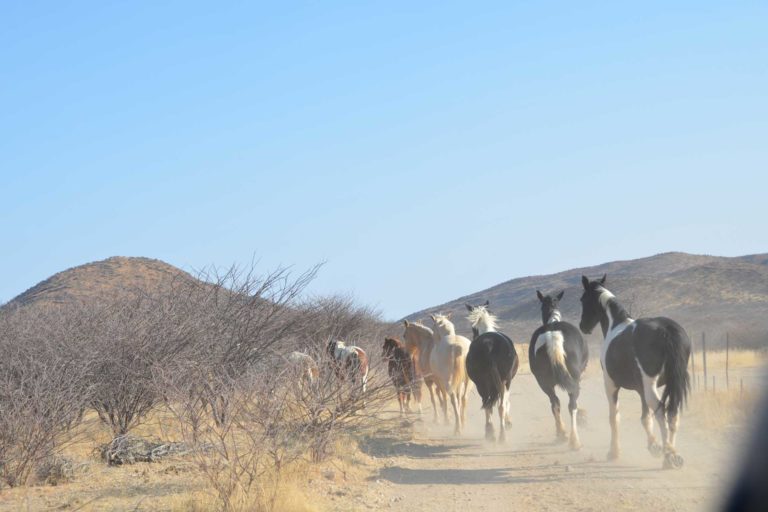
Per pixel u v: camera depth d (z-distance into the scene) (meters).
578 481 11.02
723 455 11.92
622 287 86.69
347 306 26.56
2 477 11.78
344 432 14.12
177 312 15.57
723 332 57.56
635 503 9.46
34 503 10.63
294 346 16.64
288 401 12.15
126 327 14.79
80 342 14.36
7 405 11.92
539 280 150.12
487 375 14.66
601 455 13.03
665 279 88.75
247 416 11.32
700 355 41.12
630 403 21.91
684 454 12.49
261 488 10.06
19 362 12.82
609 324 12.71
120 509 9.96
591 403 22.39
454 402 16.42
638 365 11.49
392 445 15.14
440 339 16.81
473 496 10.47
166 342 14.69
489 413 14.86
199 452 10.54
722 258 146.88
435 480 11.73
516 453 13.80
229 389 11.62
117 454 13.23
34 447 11.96
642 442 14.27
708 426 14.77
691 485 10.20
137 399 14.66
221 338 15.48
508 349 14.77
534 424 18.00
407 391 17.34
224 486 9.94
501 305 132.50
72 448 14.09
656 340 11.25
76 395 12.74
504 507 9.73
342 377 12.91
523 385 31.09
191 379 13.05
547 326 14.22
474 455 13.88
